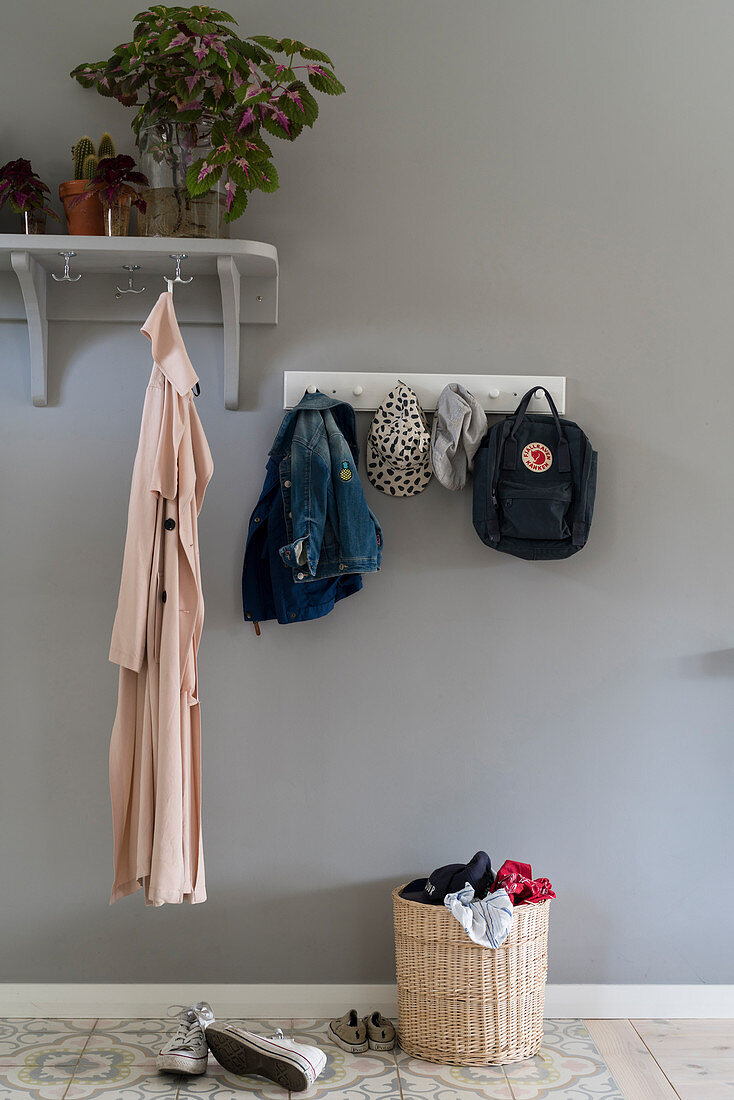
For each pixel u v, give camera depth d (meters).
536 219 2.53
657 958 2.53
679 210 2.54
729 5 2.54
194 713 2.24
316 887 2.50
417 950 2.24
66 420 2.47
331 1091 2.09
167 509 2.21
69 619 2.46
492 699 2.52
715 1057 2.28
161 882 2.12
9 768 2.46
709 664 2.55
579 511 2.38
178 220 2.27
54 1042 2.30
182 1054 2.12
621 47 2.54
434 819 2.52
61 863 2.46
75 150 2.35
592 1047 2.33
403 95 2.51
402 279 2.51
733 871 2.54
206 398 2.49
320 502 2.29
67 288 2.44
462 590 2.52
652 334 2.54
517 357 2.53
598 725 2.54
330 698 2.50
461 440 2.43
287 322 2.50
